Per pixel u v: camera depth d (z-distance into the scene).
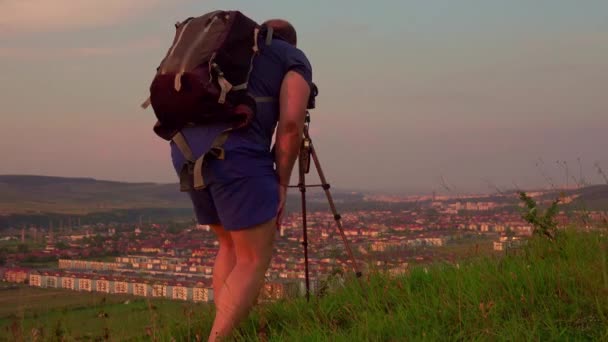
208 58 3.40
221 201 3.53
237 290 3.56
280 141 3.62
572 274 3.86
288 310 4.17
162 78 3.46
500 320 3.29
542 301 3.50
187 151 3.56
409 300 3.92
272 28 3.82
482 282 4.05
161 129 3.66
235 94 3.44
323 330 3.58
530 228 5.21
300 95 3.61
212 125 3.51
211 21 3.56
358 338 3.33
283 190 3.65
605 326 3.02
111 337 3.62
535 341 2.97
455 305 3.63
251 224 3.50
